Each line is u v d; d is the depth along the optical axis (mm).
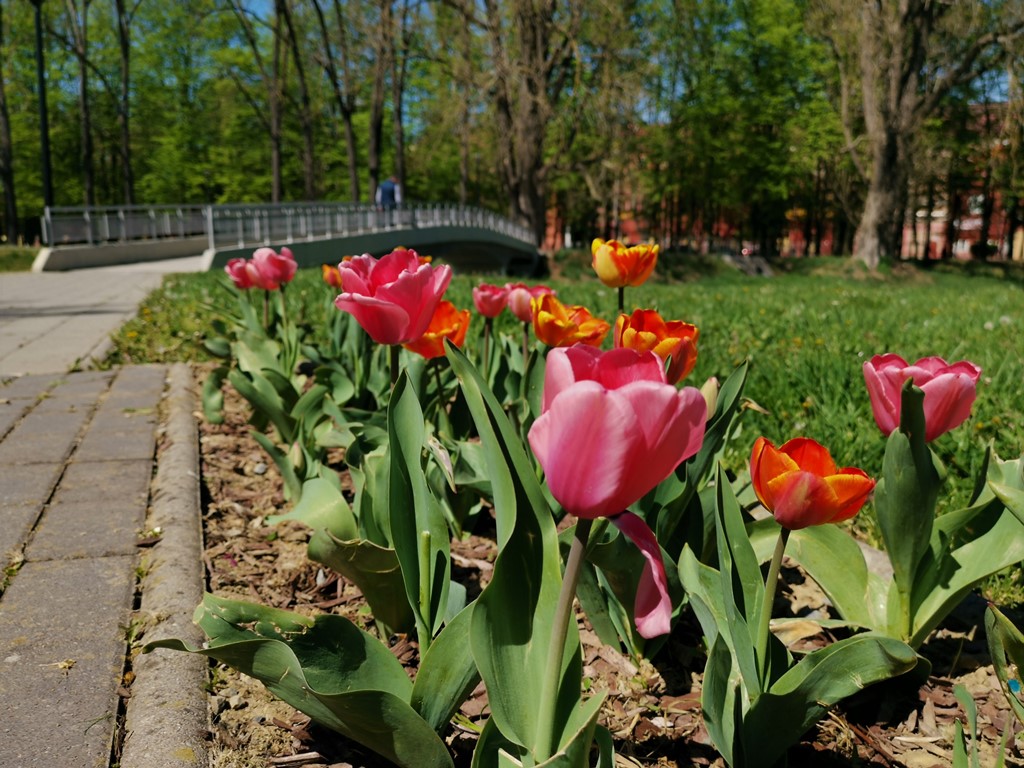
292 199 48938
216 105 43969
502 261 41031
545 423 1080
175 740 1758
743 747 1606
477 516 3090
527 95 35219
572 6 32375
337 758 1787
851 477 1392
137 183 46344
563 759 1193
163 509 3158
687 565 1849
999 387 5223
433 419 3180
